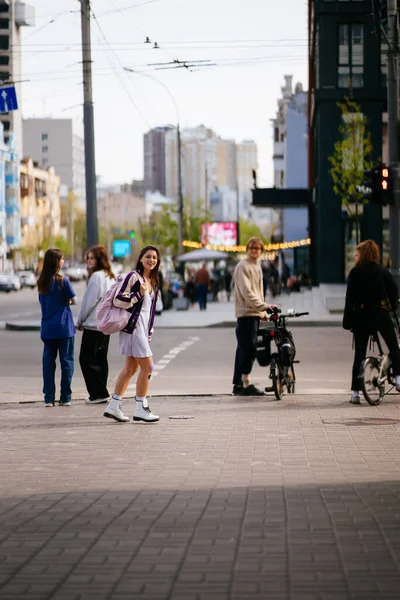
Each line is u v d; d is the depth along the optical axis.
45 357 18.31
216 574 7.46
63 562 7.84
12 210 182.62
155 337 37.81
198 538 8.57
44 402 18.58
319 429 14.98
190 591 7.05
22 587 7.17
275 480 11.25
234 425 15.46
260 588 7.09
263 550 8.15
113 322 15.83
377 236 64.88
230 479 11.34
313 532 8.78
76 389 21.11
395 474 11.55
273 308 19.02
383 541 8.43
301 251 104.12
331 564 7.71
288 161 130.50
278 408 17.34
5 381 23.09
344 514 9.48
